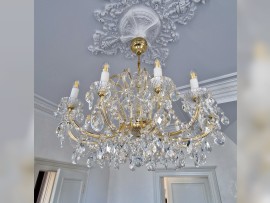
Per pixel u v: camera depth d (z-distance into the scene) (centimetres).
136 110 125
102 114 115
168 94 115
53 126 207
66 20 115
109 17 114
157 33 122
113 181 299
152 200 267
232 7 106
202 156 129
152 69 154
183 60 149
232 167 237
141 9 109
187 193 283
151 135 117
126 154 129
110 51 138
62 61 147
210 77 166
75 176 227
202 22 116
